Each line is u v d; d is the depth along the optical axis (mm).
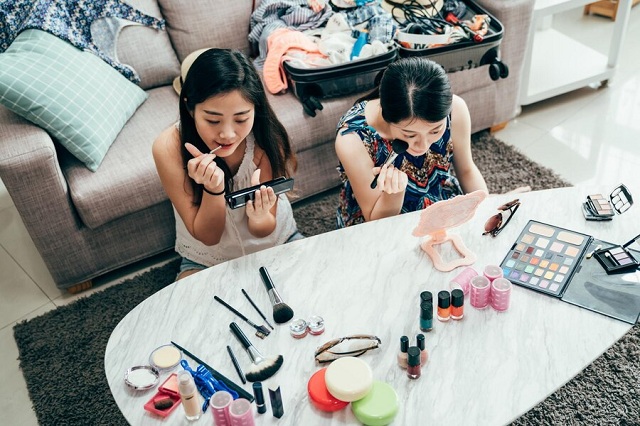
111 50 2010
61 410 1551
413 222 1372
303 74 1877
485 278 1166
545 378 1036
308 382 1051
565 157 2262
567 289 1171
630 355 1533
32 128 1707
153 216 1891
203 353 1136
